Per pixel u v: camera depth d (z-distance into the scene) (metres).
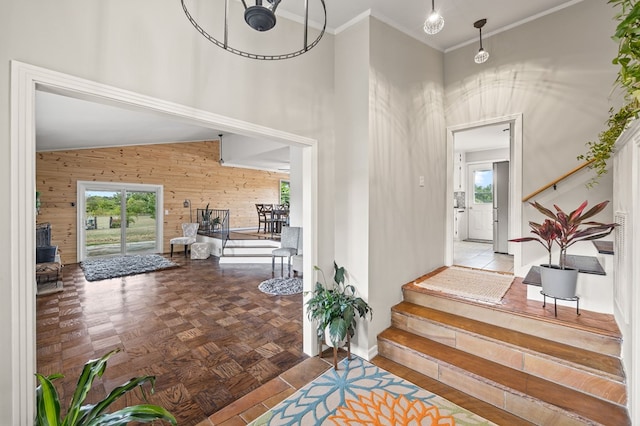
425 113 3.28
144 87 1.69
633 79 1.17
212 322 3.27
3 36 1.27
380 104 2.66
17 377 1.30
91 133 5.08
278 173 10.61
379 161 2.65
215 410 1.90
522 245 3.01
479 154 6.99
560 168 2.81
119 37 1.60
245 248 6.78
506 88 3.12
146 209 7.69
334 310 2.37
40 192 6.05
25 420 1.32
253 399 2.01
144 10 1.70
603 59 2.59
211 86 1.99
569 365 1.84
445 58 3.58
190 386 2.14
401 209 2.93
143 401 1.97
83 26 1.48
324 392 2.07
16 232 1.30
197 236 8.11
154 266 6.02
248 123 2.19
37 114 3.67
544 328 2.14
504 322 2.33
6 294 1.29
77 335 2.92
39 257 4.68
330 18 2.66
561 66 2.79
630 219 1.58
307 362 2.47
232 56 2.11
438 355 2.25
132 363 2.43
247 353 2.60
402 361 2.42
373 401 1.97
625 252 1.71
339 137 2.78
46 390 1.04
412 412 1.87
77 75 1.46
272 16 1.15
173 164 8.01
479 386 1.97
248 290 4.48
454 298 2.60
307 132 2.60
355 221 2.63
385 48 2.74
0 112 1.27
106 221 7.04
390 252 2.79
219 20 2.04
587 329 1.97
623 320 1.79
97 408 1.13
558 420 1.68
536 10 2.84
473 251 5.40
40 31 1.36
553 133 2.84
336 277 2.64
